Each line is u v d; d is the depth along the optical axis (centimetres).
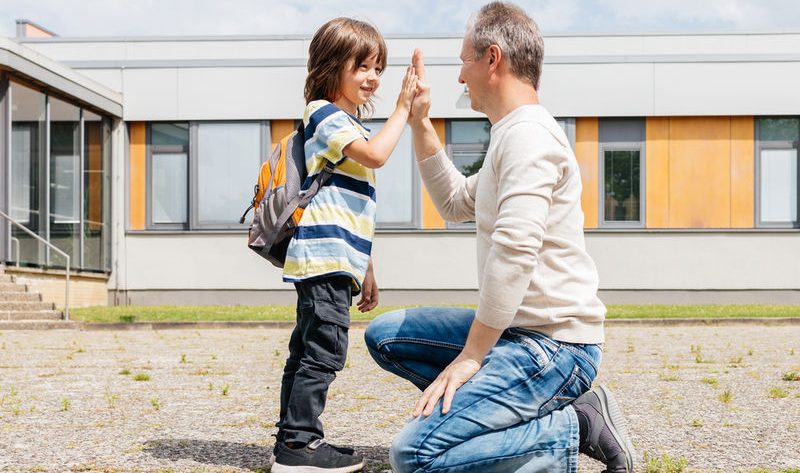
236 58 1677
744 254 1596
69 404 487
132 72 1642
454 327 284
